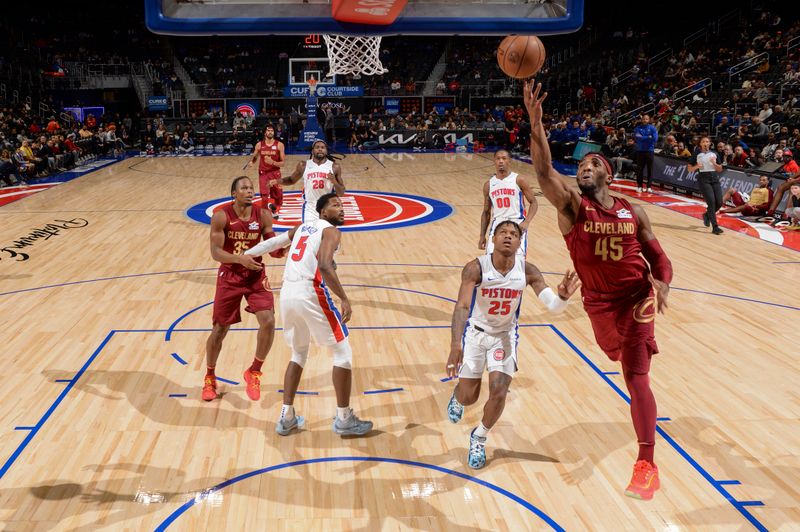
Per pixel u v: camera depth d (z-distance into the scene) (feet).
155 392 17.71
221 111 100.58
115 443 15.12
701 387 18.16
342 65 58.08
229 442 15.24
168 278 28.25
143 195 51.13
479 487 13.55
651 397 13.03
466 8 10.25
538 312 24.17
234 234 17.20
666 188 53.31
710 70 81.35
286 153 81.61
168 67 112.68
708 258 31.63
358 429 15.55
